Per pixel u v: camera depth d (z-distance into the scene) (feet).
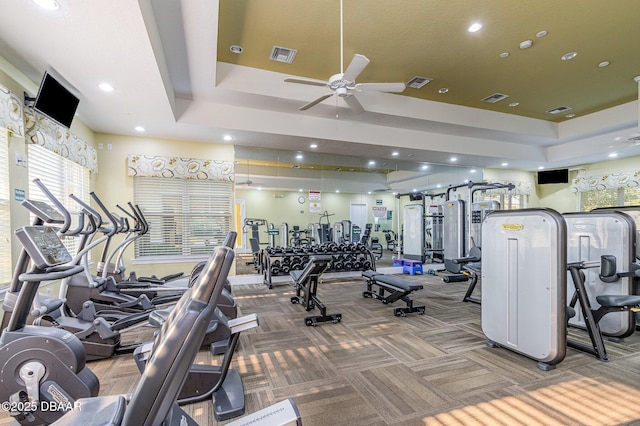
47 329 6.04
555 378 8.08
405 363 9.03
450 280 21.80
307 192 23.47
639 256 12.41
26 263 6.50
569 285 12.26
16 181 10.20
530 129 22.54
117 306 11.54
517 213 9.21
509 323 9.43
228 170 20.25
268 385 7.81
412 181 27.04
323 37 12.39
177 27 9.81
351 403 7.03
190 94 15.26
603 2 10.50
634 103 19.53
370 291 17.35
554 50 13.48
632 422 6.34
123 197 18.01
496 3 10.50
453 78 16.08
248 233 21.52
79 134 15.30
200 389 7.07
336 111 17.66
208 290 3.37
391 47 13.15
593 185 28.45
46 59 9.61
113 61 9.75
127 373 8.48
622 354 9.52
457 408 6.83
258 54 13.74
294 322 12.81
